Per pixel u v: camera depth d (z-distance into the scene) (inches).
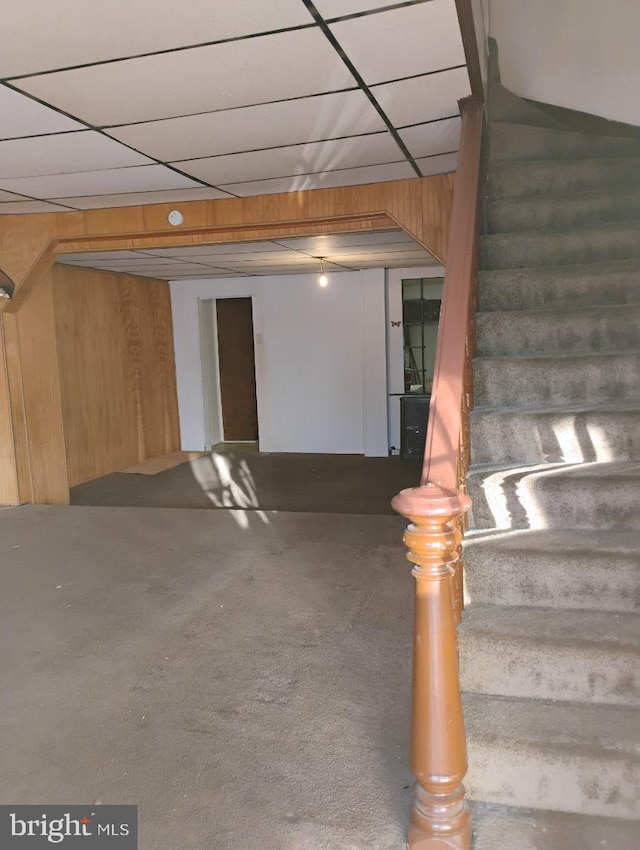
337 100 102.5
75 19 74.6
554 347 109.3
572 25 151.9
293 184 155.7
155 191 157.8
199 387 340.8
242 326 363.9
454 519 61.5
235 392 370.0
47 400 215.5
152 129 112.4
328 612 116.5
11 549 156.6
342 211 161.2
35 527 174.6
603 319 107.3
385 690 91.4
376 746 79.4
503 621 74.5
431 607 59.1
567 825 63.5
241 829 66.7
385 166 141.8
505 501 86.6
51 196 160.4
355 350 318.7
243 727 84.0
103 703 90.7
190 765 77.0
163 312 331.3
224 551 150.4
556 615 76.0
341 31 80.0
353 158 134.5
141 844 65.1
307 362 325.7
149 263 255.0
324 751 78.7
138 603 123.2
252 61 87.5
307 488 260.2
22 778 75.8
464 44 84.2
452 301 85.6
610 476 84.4
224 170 140.2
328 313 319.3
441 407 73.0
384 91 99.7
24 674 99.0
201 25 77.2
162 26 77.0
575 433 93.1
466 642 71.7
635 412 91.3
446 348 79.3
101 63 86.4
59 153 124.5
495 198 137.5
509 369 102.5
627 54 140.3
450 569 59.4
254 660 100.7
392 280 308.2
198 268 278.2
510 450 95.3
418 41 83.4
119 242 184.5
